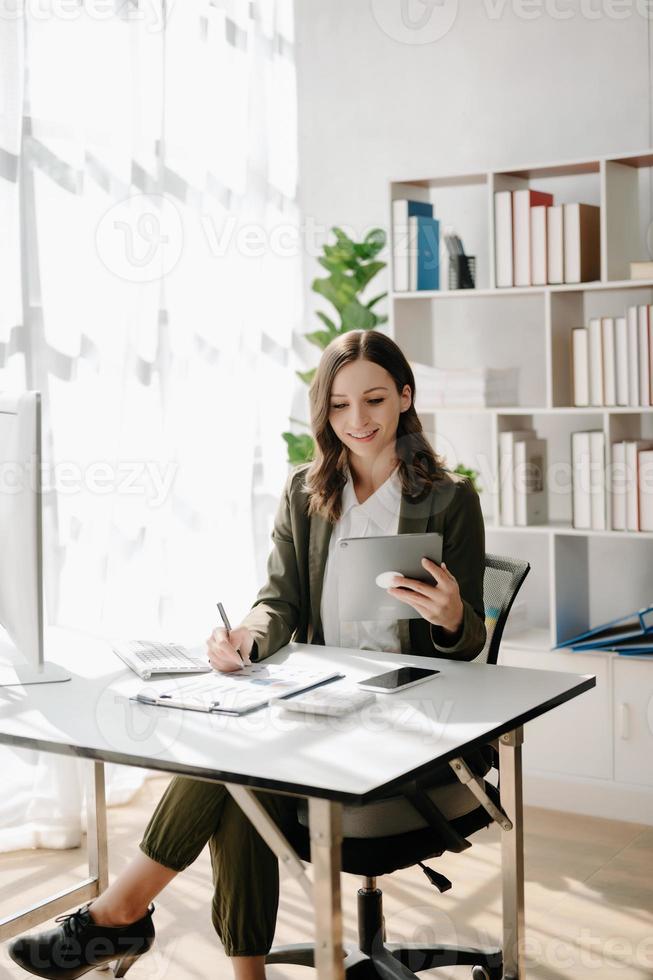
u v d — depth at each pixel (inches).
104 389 131.2
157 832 76.2
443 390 138.6
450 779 78.1
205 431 147.8
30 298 123.0
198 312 146.2
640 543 137.3
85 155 128.1
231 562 153.8
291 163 161.6
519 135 144.9
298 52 162.2
